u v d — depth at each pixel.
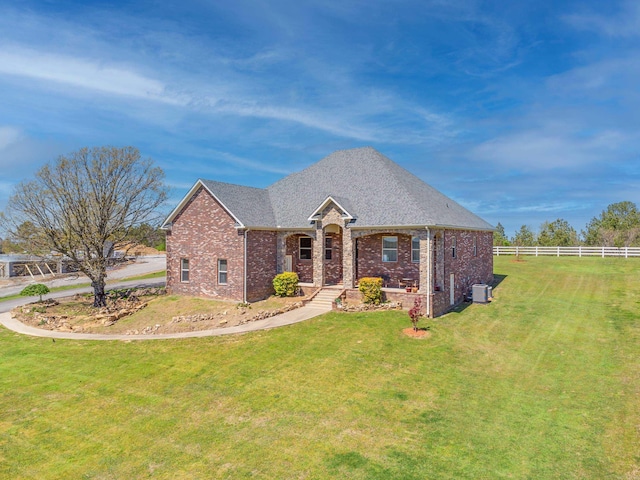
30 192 25.53
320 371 14.51
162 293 29.59
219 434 10.53
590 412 11.31
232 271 25.72
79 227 26.05
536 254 49.00
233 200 26.83
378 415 11.34
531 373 14.27
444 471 8.73
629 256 43.88
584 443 9.77
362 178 28.14
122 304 26.36
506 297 26.97
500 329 19.53
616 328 19.11
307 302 24.42
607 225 64.44
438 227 22.23
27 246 26.12
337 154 32.12
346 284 24.77
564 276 34.03
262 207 28.72
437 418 11.12
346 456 9.38
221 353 16.58
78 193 26.19
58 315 23.94
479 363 15.24
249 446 9.91
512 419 11.02
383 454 9.43
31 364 16.12
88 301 28.48
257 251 26.16
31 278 45.88
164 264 56.97
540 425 10.67
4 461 9.59
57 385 14.00
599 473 8.59
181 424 11.13
